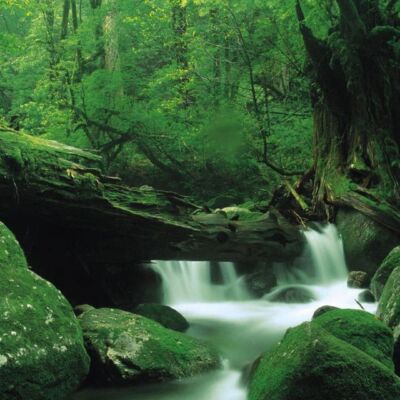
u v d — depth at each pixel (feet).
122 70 59.47
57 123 52.13
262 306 25.96
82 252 23.30
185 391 14.28
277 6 41.83
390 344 13.79
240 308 25.52
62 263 22.85
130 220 22.08
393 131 31.76
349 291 27.04
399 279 17.26
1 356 11.53
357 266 29.81
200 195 53.11
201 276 28.86
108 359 14.42
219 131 48.52
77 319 15.46
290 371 11.18
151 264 27.22
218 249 26.43
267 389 11.49
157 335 15.65
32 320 12.76
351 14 30.55
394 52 31.45
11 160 18.20
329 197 32.07
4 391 11.37
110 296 23.71
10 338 11.98
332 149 33.83
